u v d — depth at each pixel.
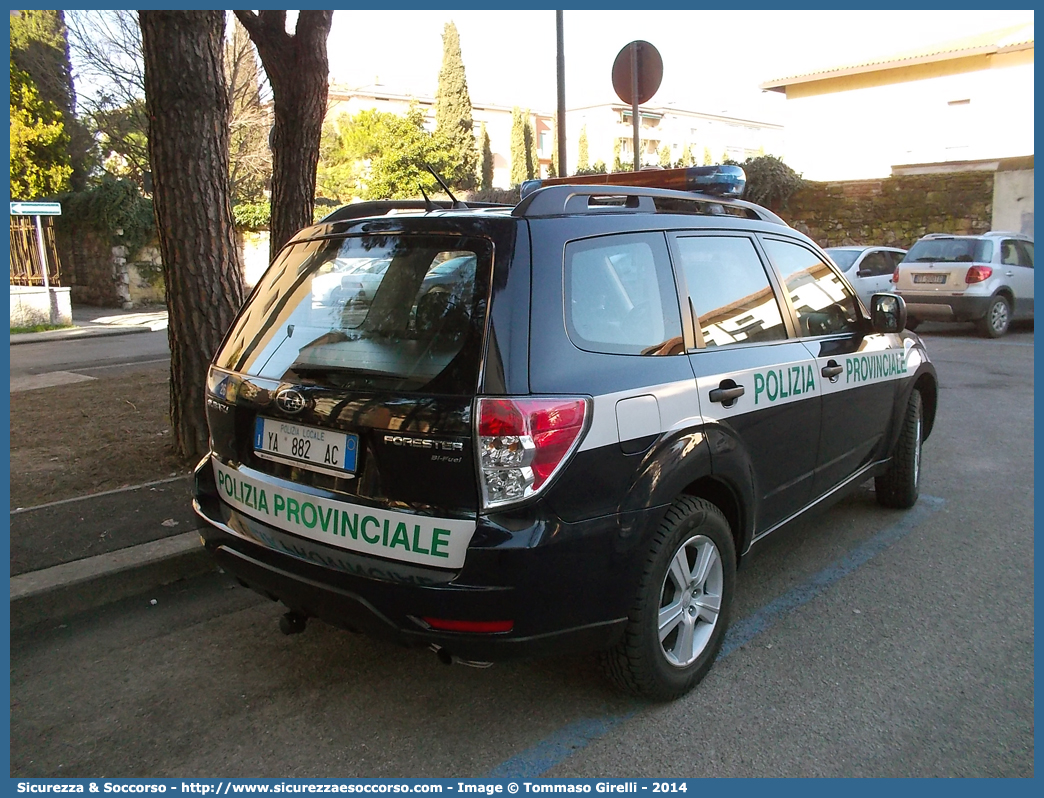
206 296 5.57
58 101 23.30
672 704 3.08
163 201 5.43
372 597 2.57
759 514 3.57
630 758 2.77
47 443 6.43
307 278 3.11
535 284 2.62
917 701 3.08
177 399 5.71
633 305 2.98
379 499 2.62
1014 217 18.44
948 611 3.82
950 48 27.05
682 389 3.01
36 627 3.72
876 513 5.20
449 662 2.61
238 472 3.10
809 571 4.30
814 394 3.86
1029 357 11.12
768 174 20.66
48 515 4.71
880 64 27.89
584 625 2.67
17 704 3.12
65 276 22.36
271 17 6.41
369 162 31.52
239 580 3.09
